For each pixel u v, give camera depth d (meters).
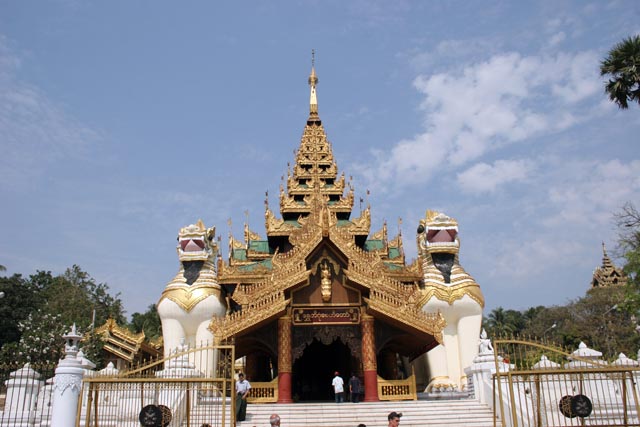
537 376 15.69
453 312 32.78
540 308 97.56
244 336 27.03
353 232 39.75
